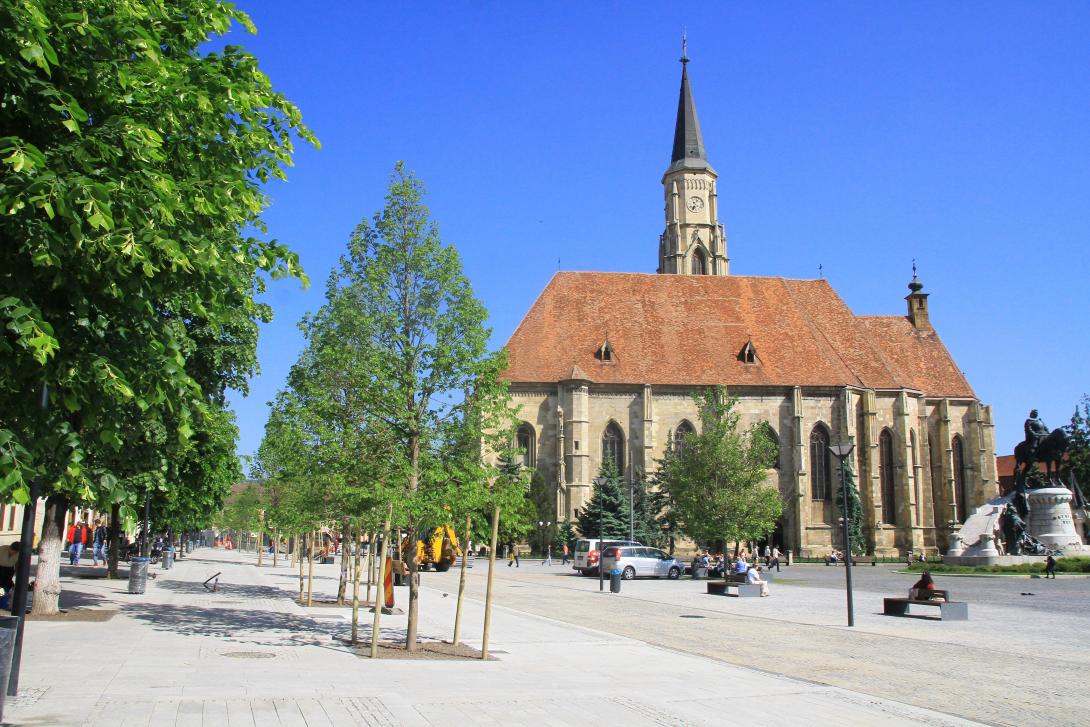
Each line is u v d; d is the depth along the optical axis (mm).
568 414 94312
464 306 20406
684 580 61094
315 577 52312
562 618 30219
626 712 13352
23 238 9000
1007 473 149500
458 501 18922
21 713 11797
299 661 17547
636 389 96688
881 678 17781
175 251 9383
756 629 27391
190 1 12227
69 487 10133
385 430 19859
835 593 46375
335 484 20078
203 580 46125
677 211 126562
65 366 9539
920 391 105625
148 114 10586
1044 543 67562
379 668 16953
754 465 60781
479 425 20125
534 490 90250
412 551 19875
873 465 98250
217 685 14344
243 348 29172
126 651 18250
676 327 103062
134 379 10289
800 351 102062
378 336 20625
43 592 24953
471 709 13117
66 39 9711
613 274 107250
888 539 98812
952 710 14445
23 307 8477
